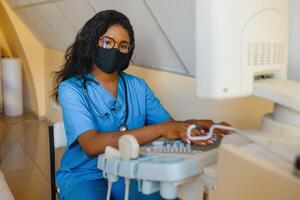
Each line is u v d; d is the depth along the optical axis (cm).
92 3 194
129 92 157
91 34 139
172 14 141
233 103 145
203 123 115
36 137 346
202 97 72
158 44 171
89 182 140
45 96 398
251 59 74
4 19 387
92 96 145
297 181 56
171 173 78
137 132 114
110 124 147
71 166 147
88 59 146
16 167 277
